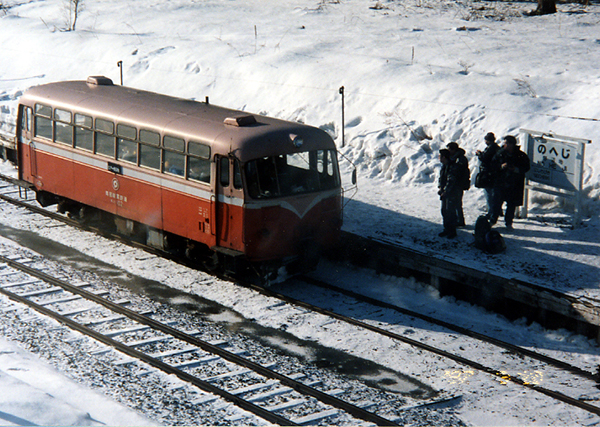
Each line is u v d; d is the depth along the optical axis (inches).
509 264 482.9
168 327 435.8
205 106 566.3
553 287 442.6
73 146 619.2
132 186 566.6
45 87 661.9
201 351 409.7
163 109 559.2
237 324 450.0
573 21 1084.5
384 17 1162.0
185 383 368.5
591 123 630.5
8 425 286.2
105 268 541.3
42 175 661.9
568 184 539.8
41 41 1178.6
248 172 471.5
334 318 459.2
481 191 625.3
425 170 671.1
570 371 391.2
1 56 1186.6
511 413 348.5
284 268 509.0
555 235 534.9
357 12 1222.9
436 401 359.3
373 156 716.7
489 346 421.4
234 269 496.1
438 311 473.4
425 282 504.7
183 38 1098.1
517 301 454.9
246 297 489.7
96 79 658.8
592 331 422.0
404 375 387.9
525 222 568.1
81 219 637.3
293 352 414.0
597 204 563.2
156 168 541.3
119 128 570.3
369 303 483.8
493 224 556.1
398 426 332.8
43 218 658.8
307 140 498.6
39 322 441.1
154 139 539.2
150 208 555.2
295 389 367.2
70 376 371.2
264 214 478.0
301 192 496.1
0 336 419.2
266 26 1138.7
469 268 472.7
